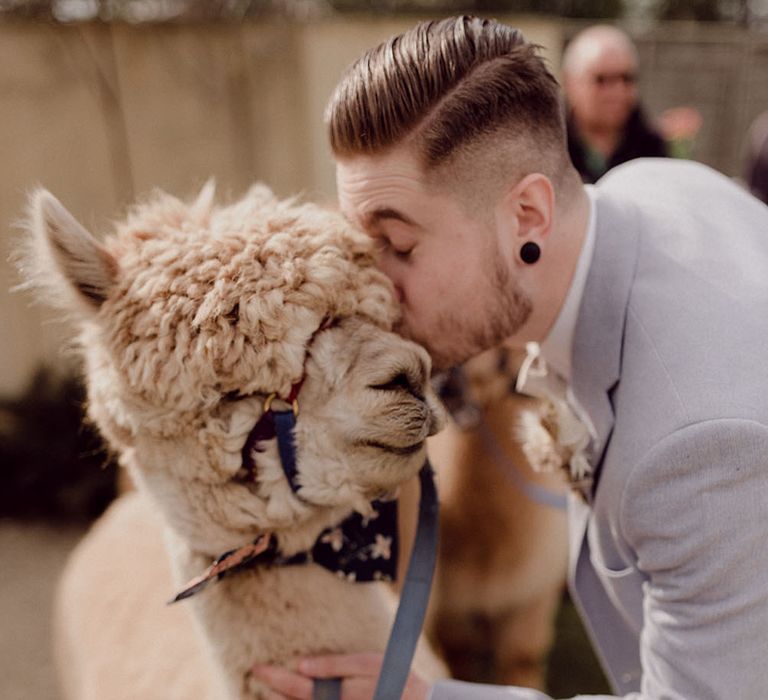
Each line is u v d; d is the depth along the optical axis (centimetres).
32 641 388
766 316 135
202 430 143
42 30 546
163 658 202
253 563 153
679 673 135
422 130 142
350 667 149
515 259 152
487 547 273
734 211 161
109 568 244
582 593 187
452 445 269
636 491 135
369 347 141
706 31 788
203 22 577
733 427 124
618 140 455
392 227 149
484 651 291
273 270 141
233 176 604
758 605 126
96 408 155
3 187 550
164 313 140
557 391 179
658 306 142
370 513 149
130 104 573
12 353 559
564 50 707
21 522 504
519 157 146
